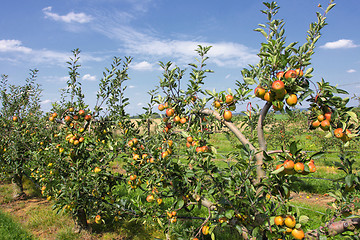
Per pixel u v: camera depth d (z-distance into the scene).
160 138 3.57
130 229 5.56
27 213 6.60
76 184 4.73
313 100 2.21
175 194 3.09
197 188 2.62
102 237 5.29
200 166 2.57
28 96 8.83
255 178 2.77
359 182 1.97
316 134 10.99
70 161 5.28
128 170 4.16
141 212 4.30
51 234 5.40
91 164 5.21
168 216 3.66
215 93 2.87
